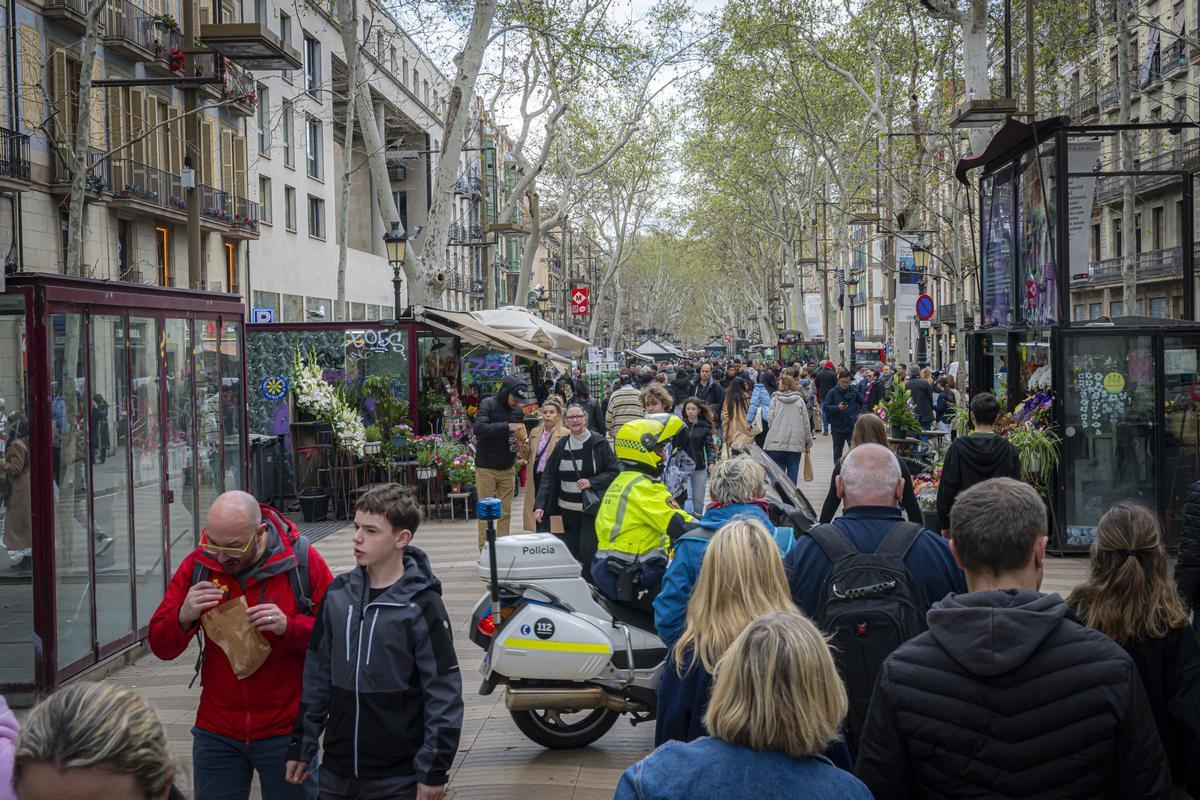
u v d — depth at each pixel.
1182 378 12.42
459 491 16.61
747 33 29.98
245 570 4.31
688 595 4.67
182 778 2.32
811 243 55.62
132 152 27.92
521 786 5.81
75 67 25.44
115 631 8.38
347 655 3.97
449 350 20.19
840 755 3.18
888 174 29.30
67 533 7.67
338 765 3.97
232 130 33.41
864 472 4.33
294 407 17.61
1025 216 13.27
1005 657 2.72
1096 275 48.06
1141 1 37.56
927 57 28.20
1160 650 3.68
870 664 3.85
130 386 8.55
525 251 29.27
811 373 39.16
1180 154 35.84
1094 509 12.59
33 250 23.80
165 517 9.13
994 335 14.55
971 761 2.74
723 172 48.31
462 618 9.84
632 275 103.38
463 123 20.86
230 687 4.33
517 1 23.47
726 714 2.50
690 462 12.59
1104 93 40.00
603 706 5.93
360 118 20.92
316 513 16.64
